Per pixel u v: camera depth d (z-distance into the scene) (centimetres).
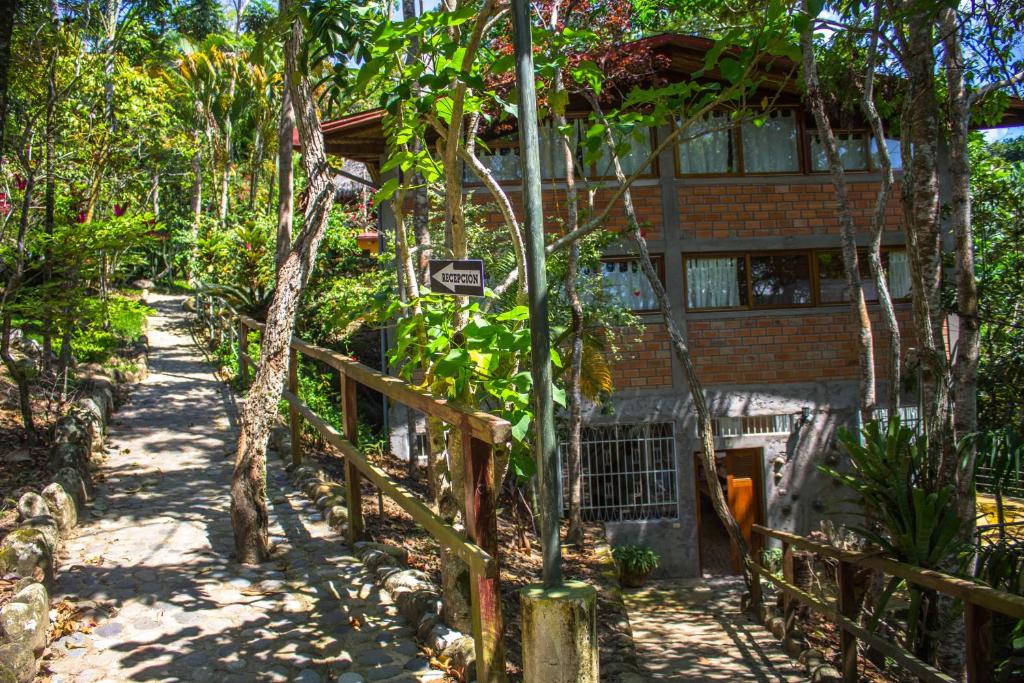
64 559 598
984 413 1255
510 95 457
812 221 1363
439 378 443
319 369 1575
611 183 1326
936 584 526
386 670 448
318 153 657
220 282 1878
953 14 764
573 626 317
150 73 2483
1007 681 593
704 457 1075
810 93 992
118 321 1517
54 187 1064
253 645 476
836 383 1375
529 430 435
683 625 1015
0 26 613
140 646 471
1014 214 1391
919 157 746
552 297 1176
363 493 898
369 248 2138
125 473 841
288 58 638
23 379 867
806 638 873
